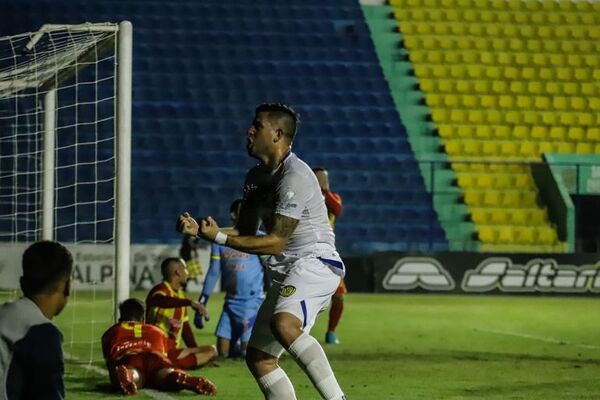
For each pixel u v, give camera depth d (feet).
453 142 268.21
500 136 273.54
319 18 297.33
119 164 100.99
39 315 38.22
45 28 102.99
